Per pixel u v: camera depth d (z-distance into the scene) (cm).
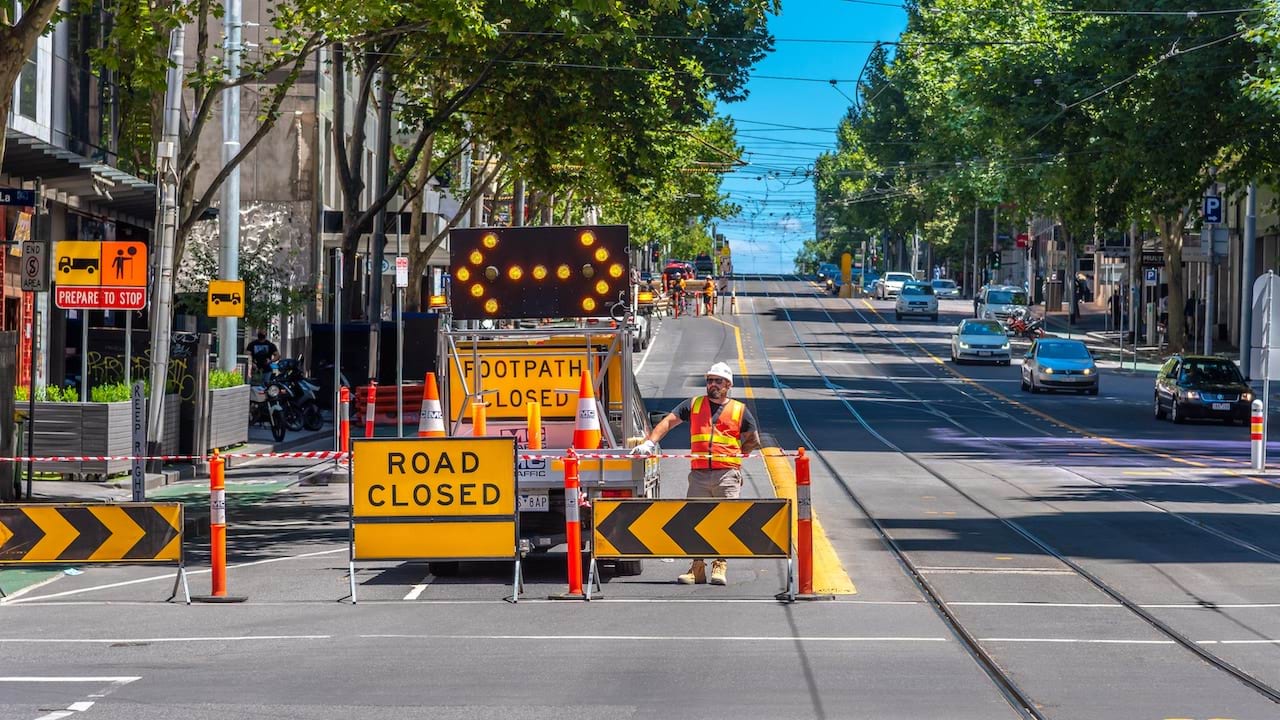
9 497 2486
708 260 17212
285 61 2922
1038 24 6838
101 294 2567
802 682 1280
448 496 1741
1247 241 6931
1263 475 3369
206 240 6347
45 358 3862
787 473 3269
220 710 1178
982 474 3331
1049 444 4241
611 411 2036
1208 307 7481
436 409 1975
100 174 3447
